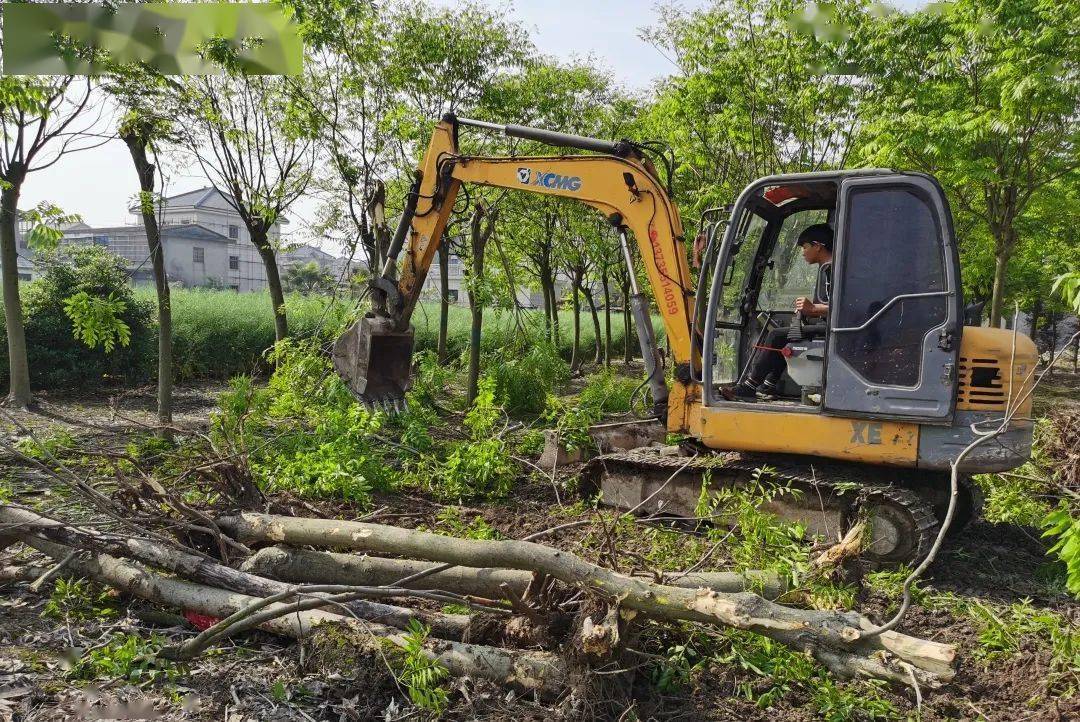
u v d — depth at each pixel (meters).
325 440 8.11
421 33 12.14
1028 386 5.71
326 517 5.86
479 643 4.14
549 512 7.16
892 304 5.84
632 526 6.36
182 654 4.00
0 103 8.23
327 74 11.96
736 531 6.29
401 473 8.16
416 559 4.54
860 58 11.37
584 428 8.75
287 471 7.23
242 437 6.96
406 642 3.86
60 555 4.77
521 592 4.23
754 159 12.80
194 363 15.93
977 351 5.72
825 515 6.15
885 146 10.47
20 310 11.12
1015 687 4.19
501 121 12.91
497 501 7.59
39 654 4.07
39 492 6.81
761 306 7.02
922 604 5.24
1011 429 5.66
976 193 12.56
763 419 6.26
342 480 7.07
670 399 6.88
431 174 8.28
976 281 15.62
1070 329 26.41
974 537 6.83
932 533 5.91
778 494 6.34
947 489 6.20
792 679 4.08
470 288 12.81
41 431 9.60
